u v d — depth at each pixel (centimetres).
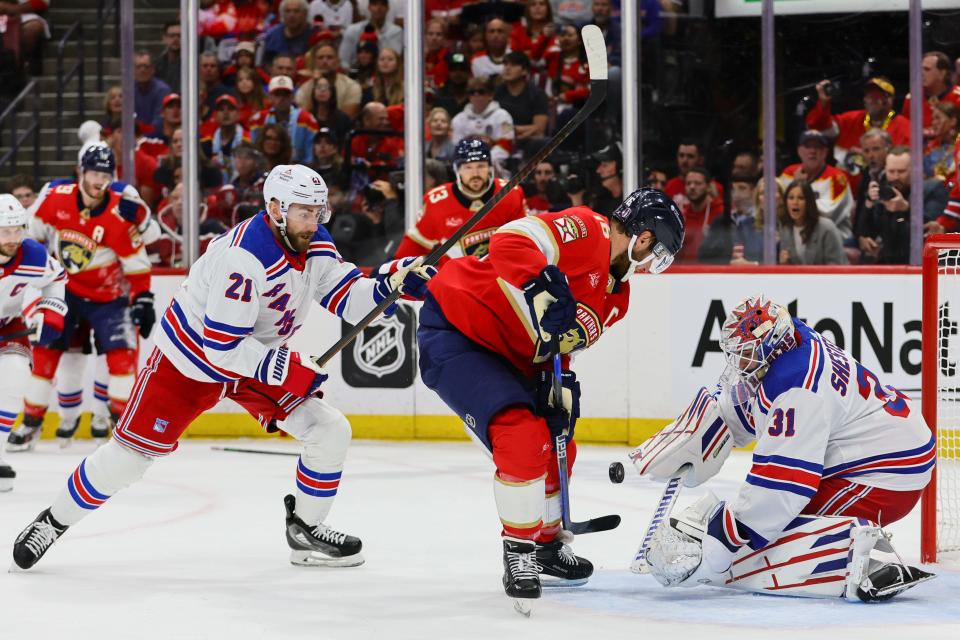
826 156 1811
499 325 746
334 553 883
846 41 1805
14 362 1259
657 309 1661
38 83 2281
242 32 1958
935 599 759
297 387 805
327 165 1948
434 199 1470
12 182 1942
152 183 1908
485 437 725
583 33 782
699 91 1859
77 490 844
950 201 1775
